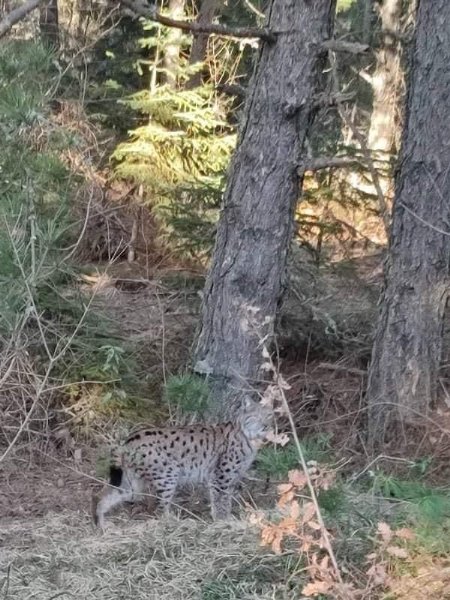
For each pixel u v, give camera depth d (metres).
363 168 8.93
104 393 8.20
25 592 5.14
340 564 5.07
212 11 13.57
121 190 12.71
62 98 10.77
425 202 7.31
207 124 12.56
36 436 7.93
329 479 4.82
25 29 9.59
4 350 7.54
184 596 5.07
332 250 10.45
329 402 8.27
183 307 10.02
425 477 6.77
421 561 5.02
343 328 9.21
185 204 9.78
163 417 8.22
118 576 5.32
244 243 7.68
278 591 5.04
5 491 7.21
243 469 6.50
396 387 7.46
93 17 12.37
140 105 12.28
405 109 7.43
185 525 6.03
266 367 4.93
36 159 7.35
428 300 7.40
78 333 8.62
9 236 6.82
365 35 15.41
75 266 9.41
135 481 6.44
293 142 7.56
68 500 7.08
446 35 7.16
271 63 7.46
